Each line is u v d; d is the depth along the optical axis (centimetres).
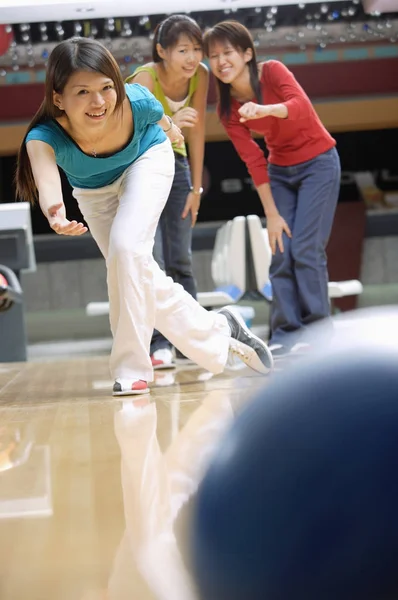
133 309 349
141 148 360
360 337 101
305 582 88
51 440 252
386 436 90
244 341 388
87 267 1764
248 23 1361
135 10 800
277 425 95
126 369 359
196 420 268
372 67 1631
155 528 138
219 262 925
